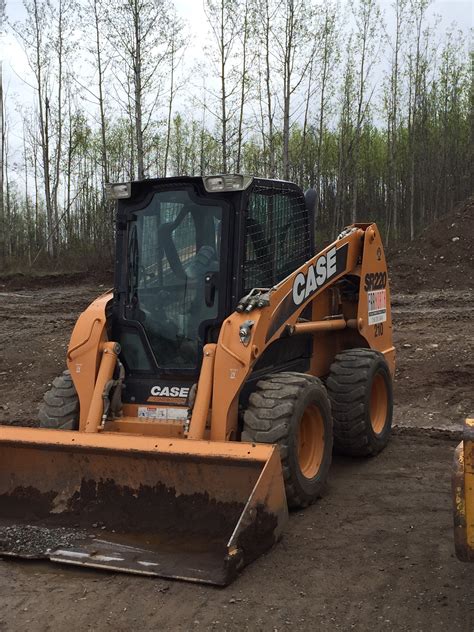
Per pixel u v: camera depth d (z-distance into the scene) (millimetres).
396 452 7086
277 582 4266
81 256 29750
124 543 4711
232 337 5277
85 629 3811
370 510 5461
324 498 5770
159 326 5742
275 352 6008
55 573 4473
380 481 6184
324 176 42812
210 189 5484
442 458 6832
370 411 6699
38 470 5254
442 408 8945
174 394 5613
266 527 4594
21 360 12305
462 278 19938
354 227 7133
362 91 31578
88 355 5652
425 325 13328
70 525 4984
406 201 43156
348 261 6754
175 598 4098
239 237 5512
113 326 5895
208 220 5641
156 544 4672
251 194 5668
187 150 37188
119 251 5930
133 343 5840
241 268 5543
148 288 5812
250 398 5348
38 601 4129
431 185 40312
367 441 6602
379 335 7383
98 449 4988
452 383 9617
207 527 4730
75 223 43406
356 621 3812
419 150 38656
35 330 14438
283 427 5141
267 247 5910
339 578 4316
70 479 5172
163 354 5715
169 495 4910
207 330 5574
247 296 5414
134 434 5438
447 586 4172
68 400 5855
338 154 38469
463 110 42094
